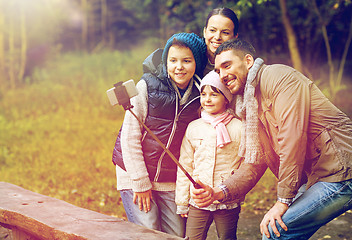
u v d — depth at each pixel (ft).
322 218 7.39
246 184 8.24
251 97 7.52
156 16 62.85
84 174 20.33
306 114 7.20
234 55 7.66
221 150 8.90
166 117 8.91
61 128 30.86
